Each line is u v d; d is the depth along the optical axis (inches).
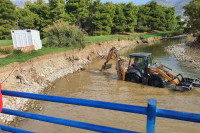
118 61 517.0
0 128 75.8
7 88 377.7
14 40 617.3
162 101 345.1
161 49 1156.5
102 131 59.9
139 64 460.8
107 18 1596.9
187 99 352.8
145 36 1813.5
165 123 269.0
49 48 707.4
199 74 524.1
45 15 1323.8
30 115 70.8
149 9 2368.4
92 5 1563.7
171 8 2802.7
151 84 440.8
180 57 817.5
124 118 289.4
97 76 553.3
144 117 291.9
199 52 896.3
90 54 865.5
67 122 64.9
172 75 418.3
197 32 1209.4
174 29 2837.1
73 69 633.6
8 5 1181.1
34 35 632.4
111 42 1255.5
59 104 347.3
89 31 1668.3
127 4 1939.0
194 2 1183.6
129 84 461.4
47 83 478.9
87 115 301.1
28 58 499.2
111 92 406.6
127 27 1995.6
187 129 252.5
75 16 1456.7
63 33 791.7
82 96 386.0
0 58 481.7
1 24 1203.2
